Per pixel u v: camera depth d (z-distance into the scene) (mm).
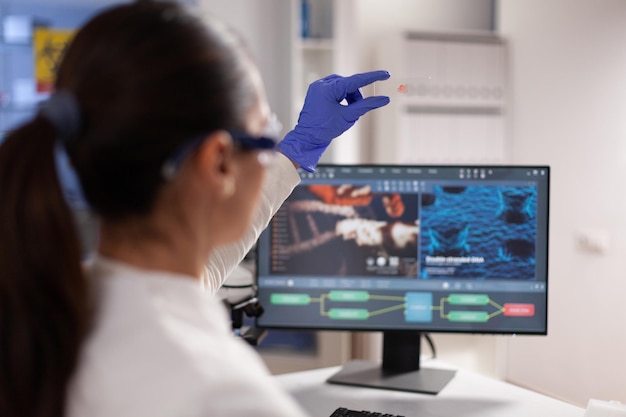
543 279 1798
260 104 630
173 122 549
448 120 4148
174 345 548
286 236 1842
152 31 558
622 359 3230
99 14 592
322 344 2949
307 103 1232
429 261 1819
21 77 3848
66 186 574
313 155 1218
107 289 581
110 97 545
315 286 1846
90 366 561
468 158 4172
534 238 1795
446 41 4121
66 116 553
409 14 4559
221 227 627
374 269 1830
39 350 564
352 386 1748
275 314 1857
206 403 529
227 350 569
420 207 1812
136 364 544
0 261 555
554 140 3721
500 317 1812
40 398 565
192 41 564
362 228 1826
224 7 4098
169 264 596
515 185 1788
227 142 580
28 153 552
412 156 4129
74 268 562
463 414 1562
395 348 1851
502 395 1685
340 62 4090
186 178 579
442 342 2568
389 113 4195
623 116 3283
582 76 3516
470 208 1802
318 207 1833
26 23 3830
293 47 4023
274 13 4195
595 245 3379
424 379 1773
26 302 557
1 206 553
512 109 4102
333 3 4090
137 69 545
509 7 4098
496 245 1801
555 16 3703
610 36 3342
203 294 600
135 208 569
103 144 548
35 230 551
